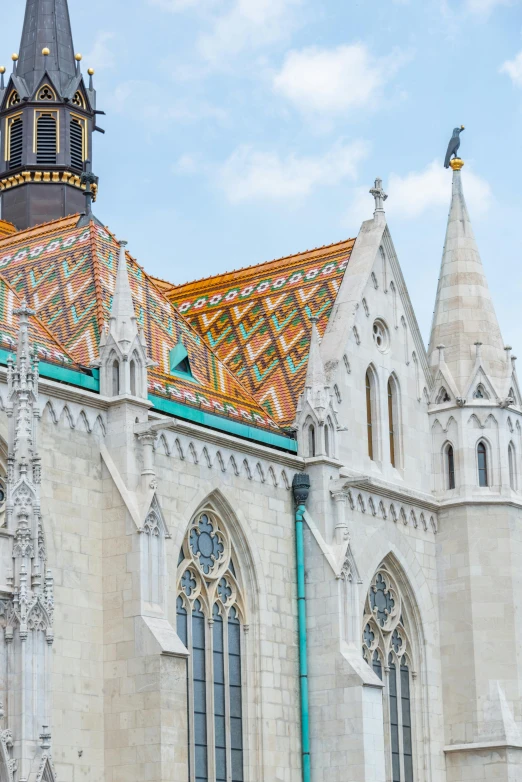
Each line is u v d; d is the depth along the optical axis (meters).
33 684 53.91
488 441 83.50
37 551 55.22
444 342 85.69
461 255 87.12
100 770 62.09
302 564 73.50
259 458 72.88
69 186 94.12
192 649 68.50
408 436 82.38
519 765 79.38
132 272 77.12
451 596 81.81
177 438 68.75
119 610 63.28
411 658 80.44
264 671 71.00
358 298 80.50
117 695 62.56
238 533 71.44
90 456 64.81
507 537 82.25
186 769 62.22
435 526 82.88
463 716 80.25
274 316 82.75
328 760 71.19
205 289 87.69
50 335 68.50
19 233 81.56
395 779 77.56
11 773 52.78
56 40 96.00
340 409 77.81
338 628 72.12
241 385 77.69
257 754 70.06
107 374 66.06
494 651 80.75
